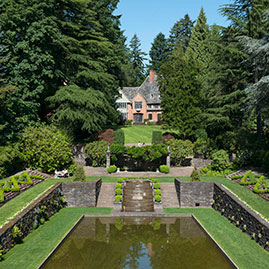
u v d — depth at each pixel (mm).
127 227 18969
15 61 27141
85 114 31938
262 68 25422
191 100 37594
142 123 62531
